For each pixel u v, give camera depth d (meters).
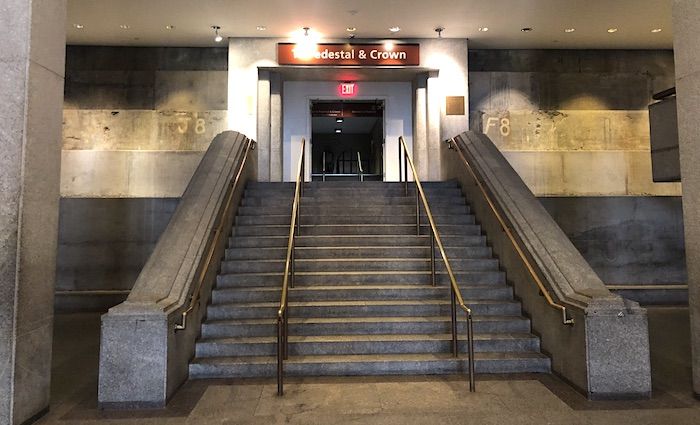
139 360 3.76
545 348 4.72
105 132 10.51
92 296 8.38
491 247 6.52
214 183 6.14
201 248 4.92
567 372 4.23
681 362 4.98
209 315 5.28
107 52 10.60
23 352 3.38
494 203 6.26
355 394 4.02
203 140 10.58
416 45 10.20
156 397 3.74
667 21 9.42
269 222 7.23
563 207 9.34
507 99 10.95
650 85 11.02
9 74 3.39
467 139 8.05
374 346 4.78
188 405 3.80
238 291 5.59
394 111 11.27
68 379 4.51
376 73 10.65
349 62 10.09
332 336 4.96
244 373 4.49
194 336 4.73
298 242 6.71
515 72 10.98
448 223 7.23
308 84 11.23
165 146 10.56
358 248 6.48
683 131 4.04
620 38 10.32
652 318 7.43
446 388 4.15
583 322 3.94
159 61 10.66
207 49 10.73
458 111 10.27
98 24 9.39
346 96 11.26
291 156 11.15
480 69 10.95
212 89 10.67
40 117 3.58
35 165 3.52
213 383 4.31
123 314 3.79
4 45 3.41
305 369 4.50
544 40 10.42
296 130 11.19
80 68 10.54
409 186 8.38
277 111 10.53
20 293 3.35
